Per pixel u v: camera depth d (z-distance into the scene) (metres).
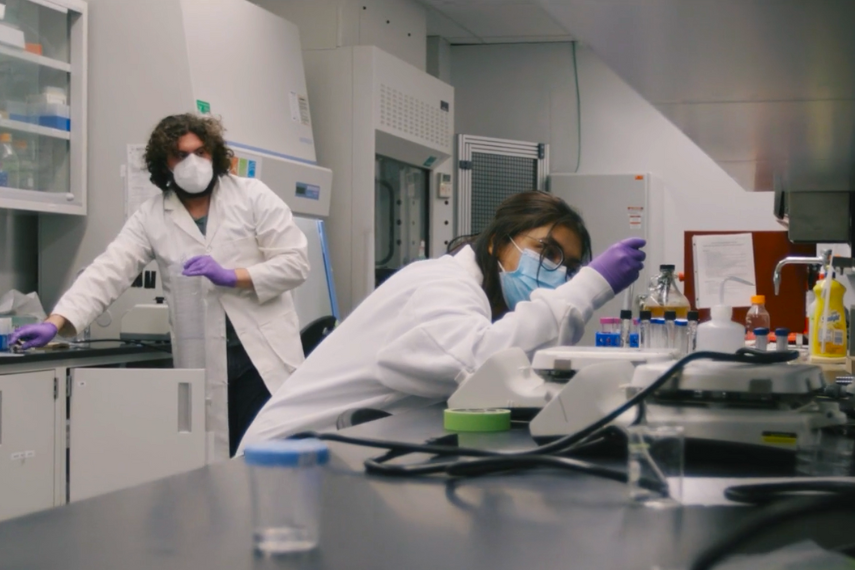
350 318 1.42
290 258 2.77
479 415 0.96
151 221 2.79
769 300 3.58
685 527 0.52
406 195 4.81
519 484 0.65
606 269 1.28
